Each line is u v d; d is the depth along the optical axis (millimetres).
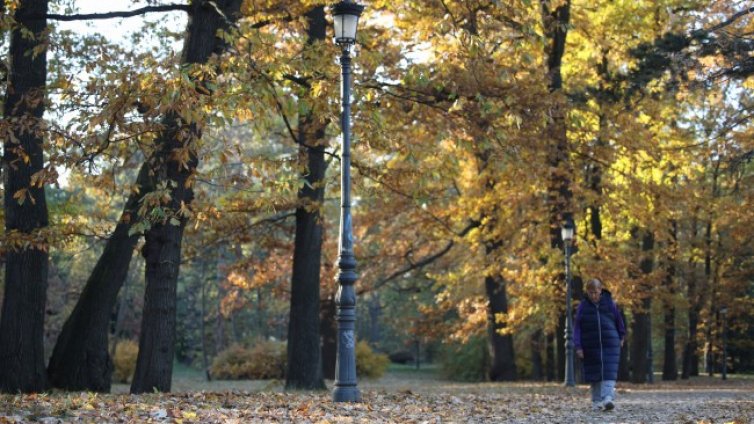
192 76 14797
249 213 25234
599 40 26812
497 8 16781
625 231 35406
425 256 40812
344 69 13594
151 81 13945
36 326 17000
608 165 25875
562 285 28859
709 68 23125
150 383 16594
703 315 44844
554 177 25750
